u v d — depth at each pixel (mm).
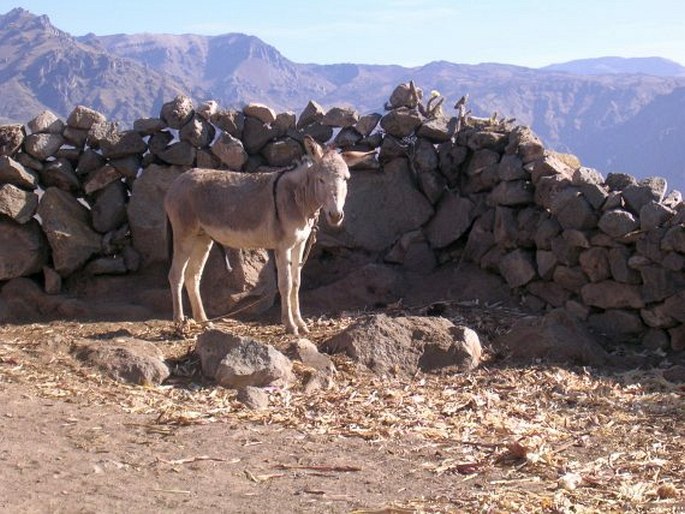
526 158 8516
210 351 6969
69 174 8992
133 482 5031
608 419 6219
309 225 7820
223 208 7852
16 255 8773
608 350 7691
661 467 5457
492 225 8727
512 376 7012
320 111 9258
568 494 5066
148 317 8523
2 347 7324
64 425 5855
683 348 7621
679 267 7543
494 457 5562
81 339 7367
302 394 6625
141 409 6254
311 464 5410
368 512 4762
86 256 8938
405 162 9203
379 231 9164
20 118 104438
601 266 7867
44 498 4734
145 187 9086
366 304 8641
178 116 9062
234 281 8562
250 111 9156
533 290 8367
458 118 9172
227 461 5406
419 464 5469
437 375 7082
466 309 8336
